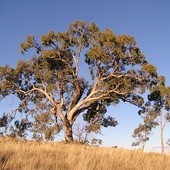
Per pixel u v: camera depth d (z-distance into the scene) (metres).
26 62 39.97
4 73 40.19
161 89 37.66
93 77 38.03
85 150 14.28
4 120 40.28
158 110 42.47
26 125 40.62
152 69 36.34
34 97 41.03
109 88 37.56
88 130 39.88
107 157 12.00
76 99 38.22
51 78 38.97
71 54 38.62
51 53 37.75
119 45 35.69
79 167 9.36
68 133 36.84
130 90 37.28
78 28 37.72
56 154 12.06
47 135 37.16
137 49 36.44
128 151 14.88
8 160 9.14
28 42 38.59
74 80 38.59
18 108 40.84
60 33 37.78
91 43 37.28
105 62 36.56
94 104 39.88
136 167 10.71
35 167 9.01
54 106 39.06
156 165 11.12
